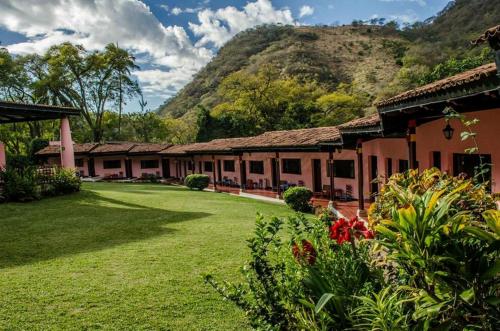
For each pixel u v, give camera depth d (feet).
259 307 9.68
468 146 21.80
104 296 16.56
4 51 114.93
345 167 53.21
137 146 107.24
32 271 19.86
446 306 6.74
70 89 127.95
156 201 49.19
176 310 15.26
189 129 158.51
